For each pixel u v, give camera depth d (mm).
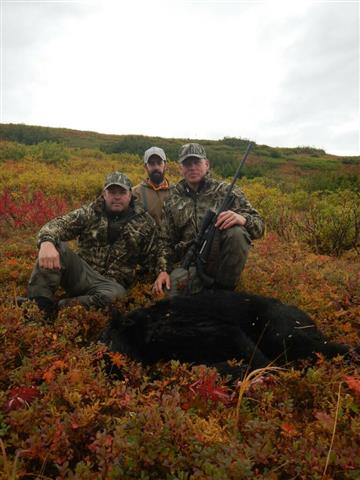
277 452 2229
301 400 2805
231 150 33000
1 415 2359
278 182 19141
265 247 7090
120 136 36938
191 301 3408
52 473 2223
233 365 3047
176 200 4898
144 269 5195
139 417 2170
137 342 3303
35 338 3209
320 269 6062
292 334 3199
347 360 3072
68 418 2277
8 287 4770
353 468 2082
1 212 8266
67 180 12805
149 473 2057
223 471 1899
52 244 4258
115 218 4770
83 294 4590
